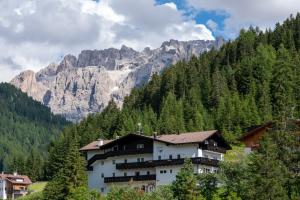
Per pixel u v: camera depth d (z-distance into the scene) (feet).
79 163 367.45
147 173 423.64
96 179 448.24
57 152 605.73
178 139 414.62
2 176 649.61
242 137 389.19
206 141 410.31
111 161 444.14
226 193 299.17
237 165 306.14
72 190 355.77
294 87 641.81
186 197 296.10
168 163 402.52
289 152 292.81
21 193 634.02
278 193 263.29
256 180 268.41
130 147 437.58
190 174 306.96
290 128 305.12
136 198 311.47
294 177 279.08
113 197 324.19
